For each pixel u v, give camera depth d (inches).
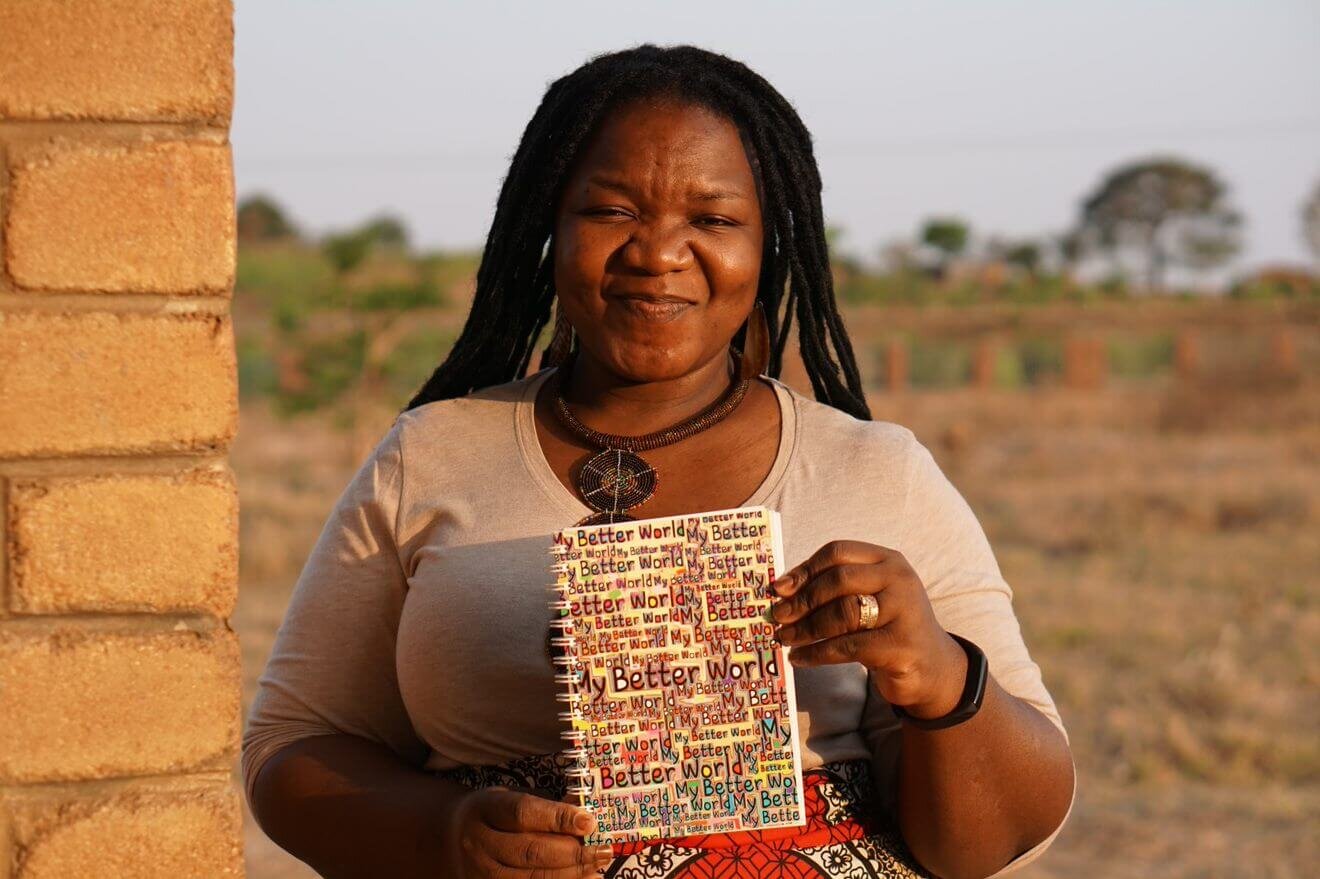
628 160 79.3
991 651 80.7
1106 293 2098.9
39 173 64.1
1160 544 601.9
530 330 92.9
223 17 65.7
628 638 72.3
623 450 82.2
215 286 65.7
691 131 79.7
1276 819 286.7
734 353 88.0
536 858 70.7
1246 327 1841.8
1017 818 76.6
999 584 83.4
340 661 85.9
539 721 79.0
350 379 739.4
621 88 81.3
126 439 65.2
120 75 64.7
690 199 79.3
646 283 79.0
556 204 84.3
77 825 64.6
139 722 65.2
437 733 81.7
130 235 64.9
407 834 77.8
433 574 81.3
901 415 1170.6
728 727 72.3
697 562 72.6
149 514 65.5
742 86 85.4
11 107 63.7
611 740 72.3
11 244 63.9
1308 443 937.5
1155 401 1192.8
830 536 79.5
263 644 410.3
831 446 82.7
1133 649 418.0
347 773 82.4
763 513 72.8
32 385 64.3
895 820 80.7
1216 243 3171.8
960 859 76.9
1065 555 597.3
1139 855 267.0
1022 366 1611.7
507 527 81.0
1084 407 1184.8
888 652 68.7
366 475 86.3
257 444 936.9
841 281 1991.9
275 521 622.2
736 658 72.2
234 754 66.2
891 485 81.3
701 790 72.3
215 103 65.7
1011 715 75.0
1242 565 550.6
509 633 78.9
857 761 80.7
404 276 777.6
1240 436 1024.2
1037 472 855.7
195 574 65.9
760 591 72.2
